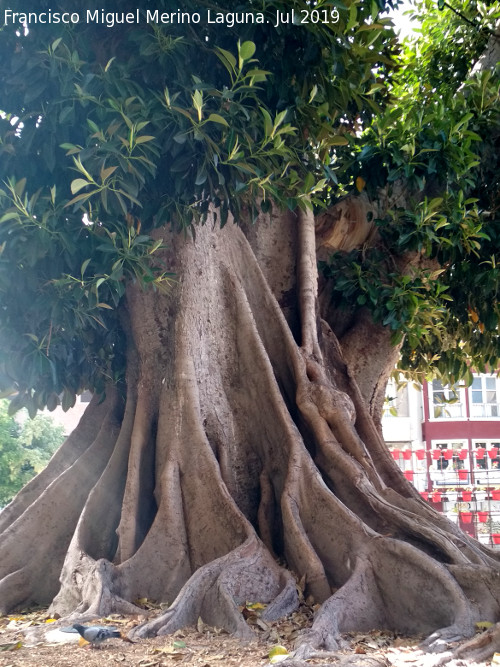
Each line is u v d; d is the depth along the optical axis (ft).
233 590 18.97
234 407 25.04
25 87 20.72
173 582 21.08
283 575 20.18
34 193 21.43
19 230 20.20
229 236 27.25
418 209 29.60
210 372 24.98
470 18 38.88
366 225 31.68
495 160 32.76
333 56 23.32
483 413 101.81
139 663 14.93
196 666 14.73
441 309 31.78
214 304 25.77
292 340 26.32
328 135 26.45
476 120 31.65
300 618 18.72
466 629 17.22
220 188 21.85
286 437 23.48
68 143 19.67
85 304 22.16
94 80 21.29
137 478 23.20
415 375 44.27
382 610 19.20
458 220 29.37
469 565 19.30
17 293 21.61
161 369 25.11
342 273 31.76
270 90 24.09
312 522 21.53
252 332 25.58
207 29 23.43
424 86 41.63
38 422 81.87
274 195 21.83
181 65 21.49
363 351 31.71
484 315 35.86
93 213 20.90
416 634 18.51
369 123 32.48
